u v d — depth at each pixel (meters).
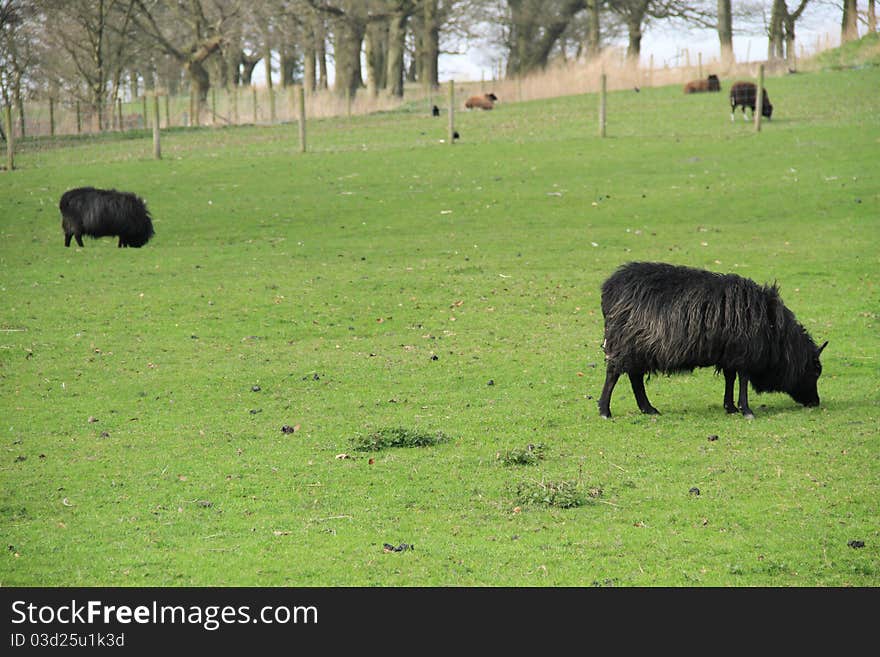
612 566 8.77
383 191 32.88
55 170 37.41
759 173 33.22
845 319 19.19
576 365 16.81
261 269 24.00
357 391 15.52
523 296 21.41
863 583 8.41
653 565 8.77
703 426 13.30
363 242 26.89
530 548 9.18
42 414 14.41
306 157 39.34
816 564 8.74
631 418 13.80
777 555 8.91
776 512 9.95
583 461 11.95
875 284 21.59
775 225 27.36
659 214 29.11
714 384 15.75
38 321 19.75
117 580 8.66
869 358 16.77
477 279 22.77
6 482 11.43
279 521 10.05
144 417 14.27
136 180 35.22
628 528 9.65
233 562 8.99
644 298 13.16
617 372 13.77
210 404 14.91
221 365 17.00
